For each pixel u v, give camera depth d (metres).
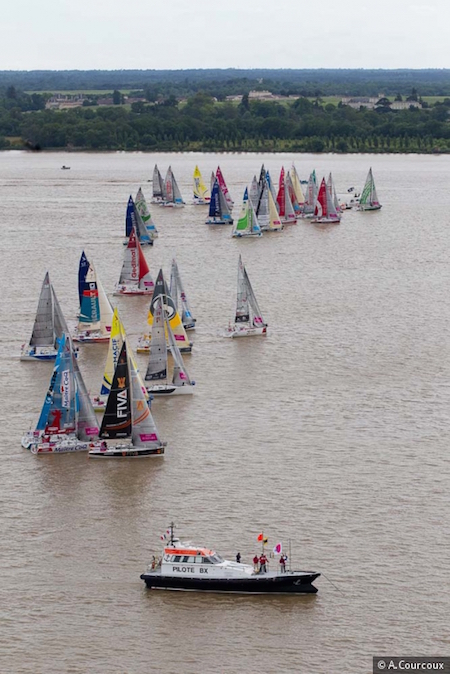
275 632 163.25
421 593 171.25
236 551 182.50
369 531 189.38
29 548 186.00
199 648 160.12
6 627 164.88
